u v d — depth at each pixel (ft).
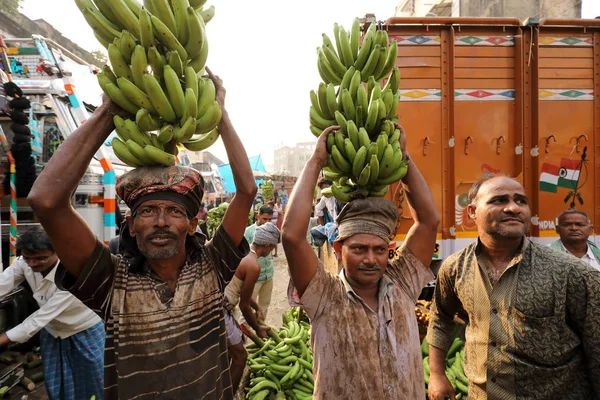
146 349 4.69
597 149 12.89
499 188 6.41
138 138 4.49
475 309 6.72
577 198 12.91
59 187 4.20
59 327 9.72
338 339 5.58
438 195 12.53
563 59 12.76
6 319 12.84
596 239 12.88
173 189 4.62
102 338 10.48
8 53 17.61
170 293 5.03
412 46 12.29
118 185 4.81
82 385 10.14
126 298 4.80
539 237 12.80
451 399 7.53
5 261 14.71
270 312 21.30
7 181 14.01
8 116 14.58
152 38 4.38
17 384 12.90
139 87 4.47
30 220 14.70
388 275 6.25
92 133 4.46
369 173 5.54
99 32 4.63
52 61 17.52
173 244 4.65
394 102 6.12
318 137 6.40
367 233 5.57
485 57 12.60
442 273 7.70
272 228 13.64
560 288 5.93
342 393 5.45
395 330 5.68
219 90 5.36
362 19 12.20
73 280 4.73
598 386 5.86
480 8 31.86
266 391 10.22
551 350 5.92
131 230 4.94
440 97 12.43
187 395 4.73
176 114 4.62
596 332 5.73
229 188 56.39
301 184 5.72
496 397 6.28
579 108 12.84
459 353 10.52
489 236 6.54
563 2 30.32
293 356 10.85
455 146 12.55
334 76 6.55
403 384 5.49
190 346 4.86
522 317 6.07
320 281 5.71
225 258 5.34
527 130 12.75
